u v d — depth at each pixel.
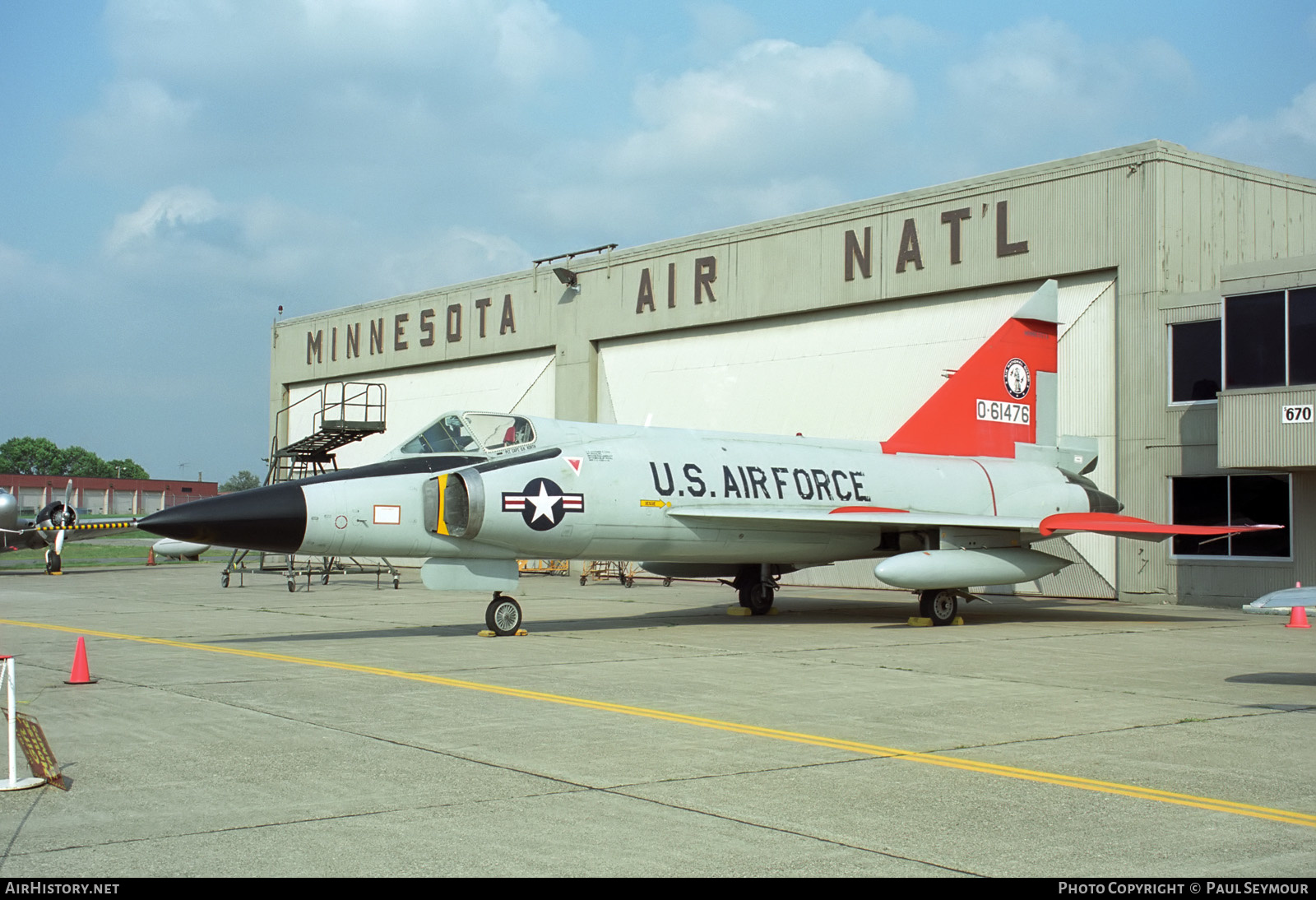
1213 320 20.73
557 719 8.29
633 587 27.72
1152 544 21.80
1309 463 18.70
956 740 7.57
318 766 6.68
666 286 30.39
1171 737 7.73
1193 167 22.08
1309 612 19.20
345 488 13.75
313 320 43.16
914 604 21.91
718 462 16.80
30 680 10.38
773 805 5.80
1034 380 21.03
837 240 26.64
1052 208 23.03
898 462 18.75
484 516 14.06
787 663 11.80
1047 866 4.80
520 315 34.81
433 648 13.07
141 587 27.03
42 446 139.88
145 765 6.70
